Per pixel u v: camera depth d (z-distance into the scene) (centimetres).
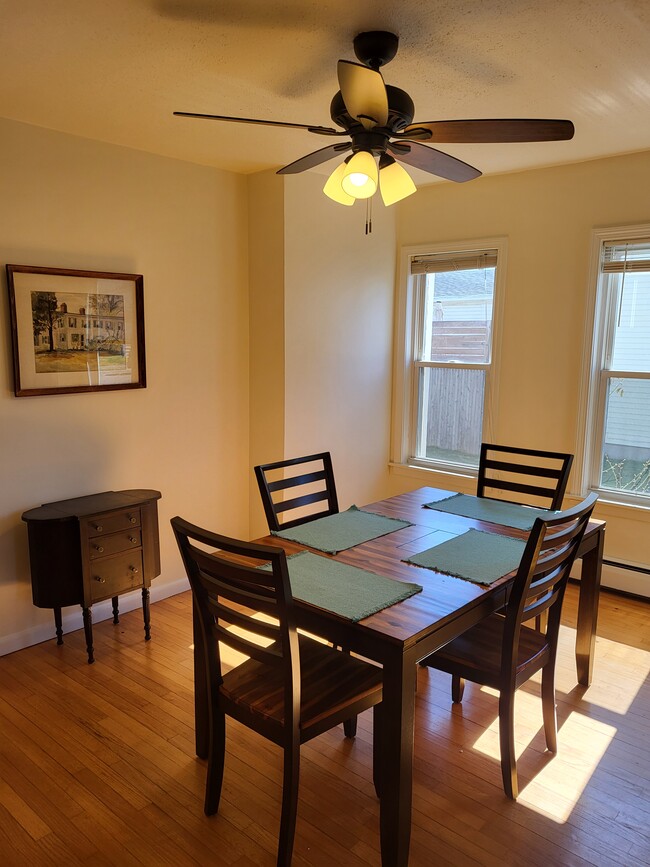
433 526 254
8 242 274
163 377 341
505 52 205
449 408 425
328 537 239
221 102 252
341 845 184
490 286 396
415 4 174
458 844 184
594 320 351
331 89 239
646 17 180
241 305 377
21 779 212
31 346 284
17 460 286
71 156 291
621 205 336
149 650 296
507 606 193
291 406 373
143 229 323
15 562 290
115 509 283
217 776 193
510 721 197
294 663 165
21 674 275
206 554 172
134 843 185
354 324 404
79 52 206
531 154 329
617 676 275
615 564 360
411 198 415
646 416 348
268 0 173
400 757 164
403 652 161
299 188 359
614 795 204
